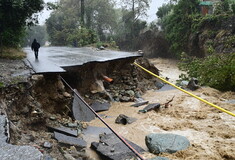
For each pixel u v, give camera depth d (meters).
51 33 44.31
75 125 9.43
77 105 10.93
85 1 43.91
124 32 49.06
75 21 42.06
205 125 10.31
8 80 8.42
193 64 19.92
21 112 7.95
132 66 16.42
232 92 15.34
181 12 38.06
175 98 14.73
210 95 14.96
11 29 14.42
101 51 19.64
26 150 4.74
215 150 8.04
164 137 8.35
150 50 46.38
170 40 40.91
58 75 10.58
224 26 30.33
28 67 10.84
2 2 12.30
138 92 15.77
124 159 7.23
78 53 17.62
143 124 10.62
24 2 13.09
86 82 13.41
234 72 15.36
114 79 15.50
